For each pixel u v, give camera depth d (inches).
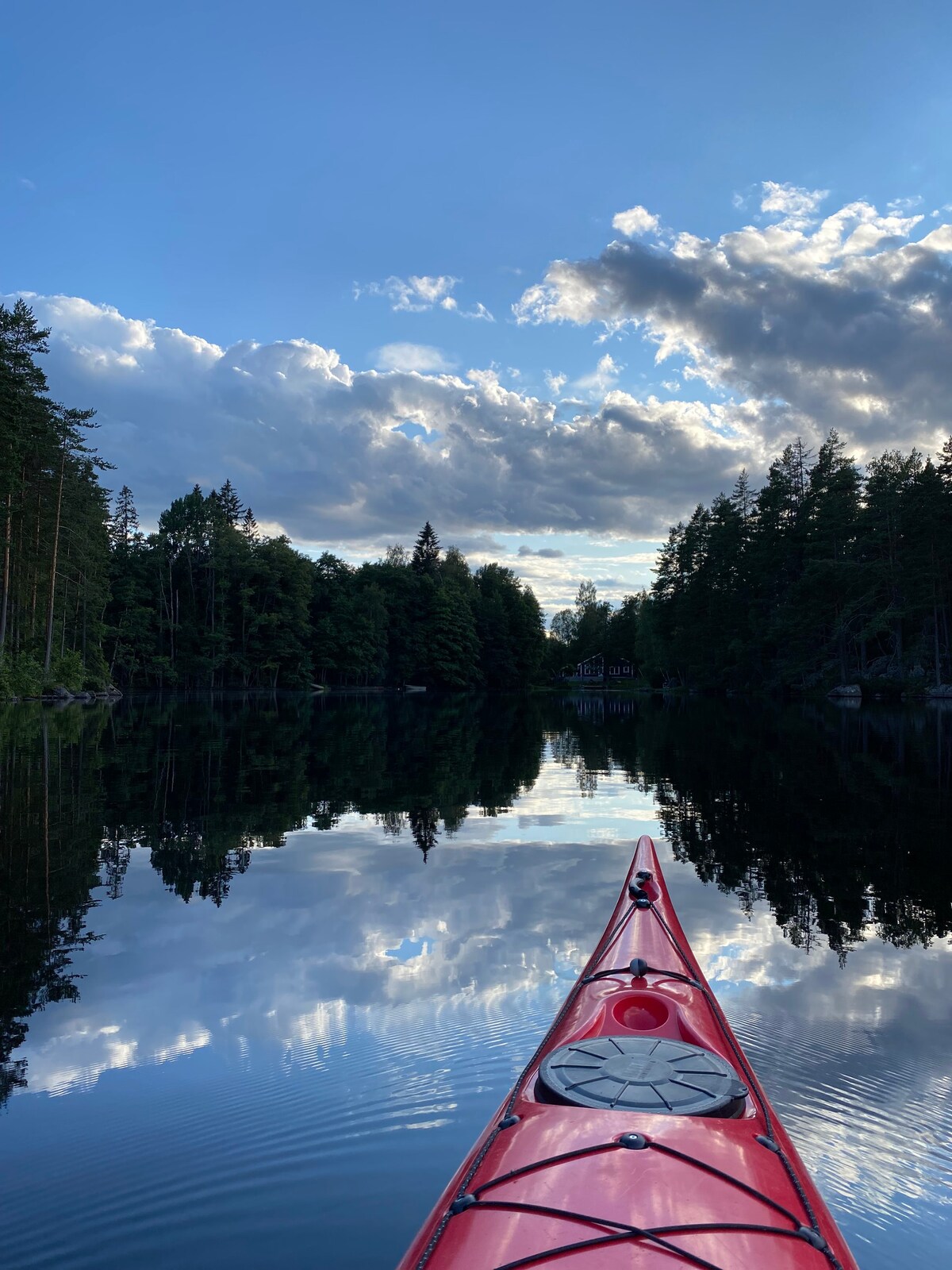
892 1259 112.1
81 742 839.7
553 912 272.8
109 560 2726.4
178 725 1162.0
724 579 2704.2
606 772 663.1
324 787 568.4
